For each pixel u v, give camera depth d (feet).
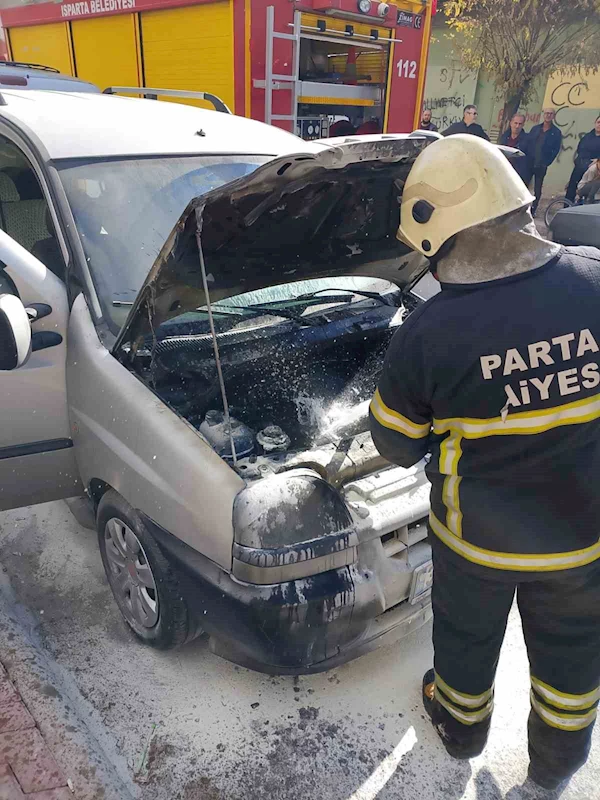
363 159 5.94
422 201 4.64
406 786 6.38
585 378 4.48
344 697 7.33
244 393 8.27
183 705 7.15
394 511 6.39
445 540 5.33
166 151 9.41
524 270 4.52
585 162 31.42
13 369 7.22
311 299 9.78
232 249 6.82
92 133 9.27
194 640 8.07
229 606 5.96
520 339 4.43
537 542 4.86
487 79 44.01
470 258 4.56
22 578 9.05
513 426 4.56
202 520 6.15
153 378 7.39
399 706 7.23
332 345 9.30
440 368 4.62
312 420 8.14
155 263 6.30
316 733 6.88
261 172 5.46
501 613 5.57
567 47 35.24
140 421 6.86
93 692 7.27
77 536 9.95
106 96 11.39
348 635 6.14
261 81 19.66
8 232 9.98
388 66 23.80
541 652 5.64
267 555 5.73
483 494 4.88
